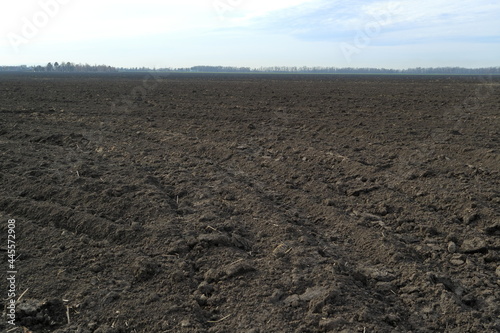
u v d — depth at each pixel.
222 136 10.57
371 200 6.25
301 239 4.82
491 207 5.78
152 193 5.96
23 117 12.95
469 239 4.98
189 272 4.11
